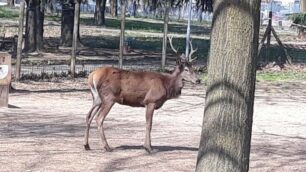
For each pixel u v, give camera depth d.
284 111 17.69
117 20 61.31
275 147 11.88
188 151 10.84
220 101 4.77
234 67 4.73
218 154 4.79
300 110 18.02
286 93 22.05
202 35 51.56
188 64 10.60
